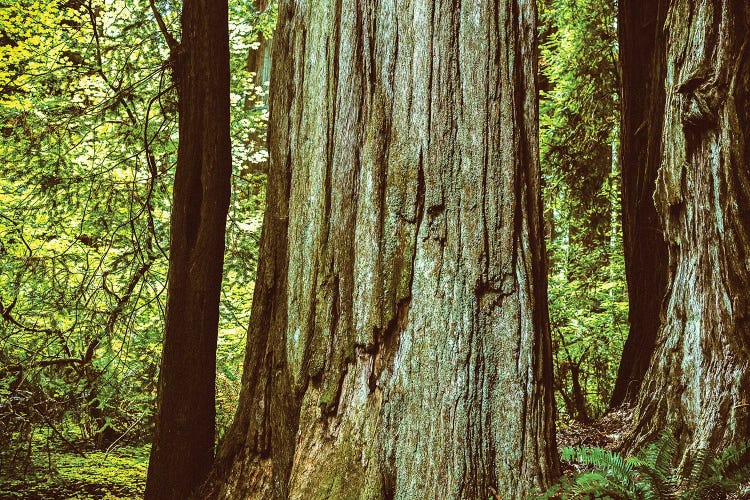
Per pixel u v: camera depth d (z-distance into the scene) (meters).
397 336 3.39
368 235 3.46
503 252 3.41
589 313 8.61
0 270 5.79
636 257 6.70
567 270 9.23
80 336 5.87
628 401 6.37
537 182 3.57
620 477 3.40
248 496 3.64
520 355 3.36
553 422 3.43
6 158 5.76
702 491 3.42
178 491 4.29
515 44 3.56
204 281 4.46
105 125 6.12
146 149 5.49
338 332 3.49
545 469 3.29
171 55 4.93
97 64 6.08
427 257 3.39
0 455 5.62
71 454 6.75
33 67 6.61
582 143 9.12
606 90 8.98
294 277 3.65
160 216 6.45
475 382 3.30
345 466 3.33
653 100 6.45
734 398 4.39
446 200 3.41
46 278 5.84
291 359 3.58
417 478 3.25
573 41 9.27
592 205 9.20
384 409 3.33
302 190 3.70
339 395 3.44
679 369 4.69
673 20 4.88
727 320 4.51
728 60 4.63
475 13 3.52
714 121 4.63
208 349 4.46
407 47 3.53
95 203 5.90
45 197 5.80
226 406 7.05
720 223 4.59
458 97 3.46
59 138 5.80
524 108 3.57
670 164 4.85
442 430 3.26
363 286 3.44
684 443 4.52
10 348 5.92
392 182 3.46
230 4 7.47
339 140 3.60
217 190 4.54
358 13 3.62
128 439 7.16
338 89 3.63
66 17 7.01
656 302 6.48
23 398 5.70
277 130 3.90
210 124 4.53
